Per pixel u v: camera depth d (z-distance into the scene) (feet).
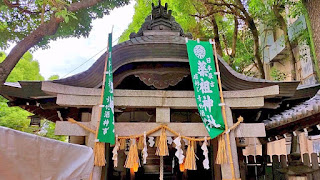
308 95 20.35
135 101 16.30
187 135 16.26
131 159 15.42
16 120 38.63
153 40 16.78
